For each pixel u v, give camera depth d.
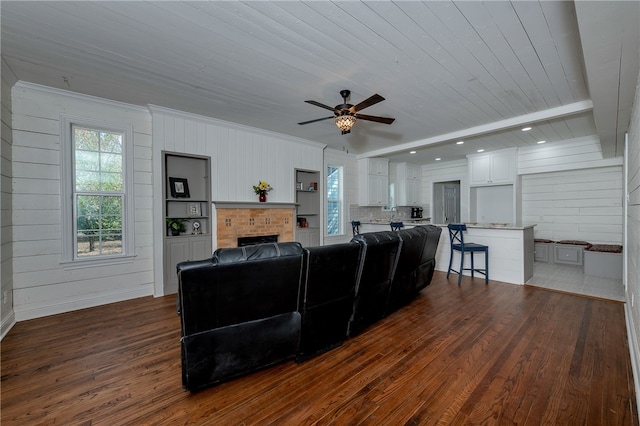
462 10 2.00
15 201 3.12
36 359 2.32
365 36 2.31
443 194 8.37
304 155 5.66
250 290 1.91
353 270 2.42
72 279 3.46
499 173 6.24
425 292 4.07
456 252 5.16
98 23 2.16
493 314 3.24
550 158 5.63
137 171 3.92
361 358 2.33
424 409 1.74
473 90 3.27
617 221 5.54
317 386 1.97
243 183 4.79
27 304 3.18
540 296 3.86
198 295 1.75
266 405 1.79
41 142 3.27
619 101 2.69
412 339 2.65
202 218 4.50
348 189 6.89
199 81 3.12
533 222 6.46
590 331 2.78
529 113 3.99
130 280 3.87
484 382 2.00
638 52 1.90
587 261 5.03
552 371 2.12
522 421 1.63
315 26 2.19
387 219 7.77
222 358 1.91
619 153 4.84
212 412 1.73
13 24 2.16
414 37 2.32
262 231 4.96
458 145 5.84
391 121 3.30
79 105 3.50
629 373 2.07
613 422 1.61
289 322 2.15
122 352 2.44
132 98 3.60
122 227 3.84
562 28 2.18
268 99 3.59
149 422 1.65
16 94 3.12
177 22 2.15
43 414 1.71
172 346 2.54
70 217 3.45
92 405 1.78
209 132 4.42
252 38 2.34
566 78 2.97
